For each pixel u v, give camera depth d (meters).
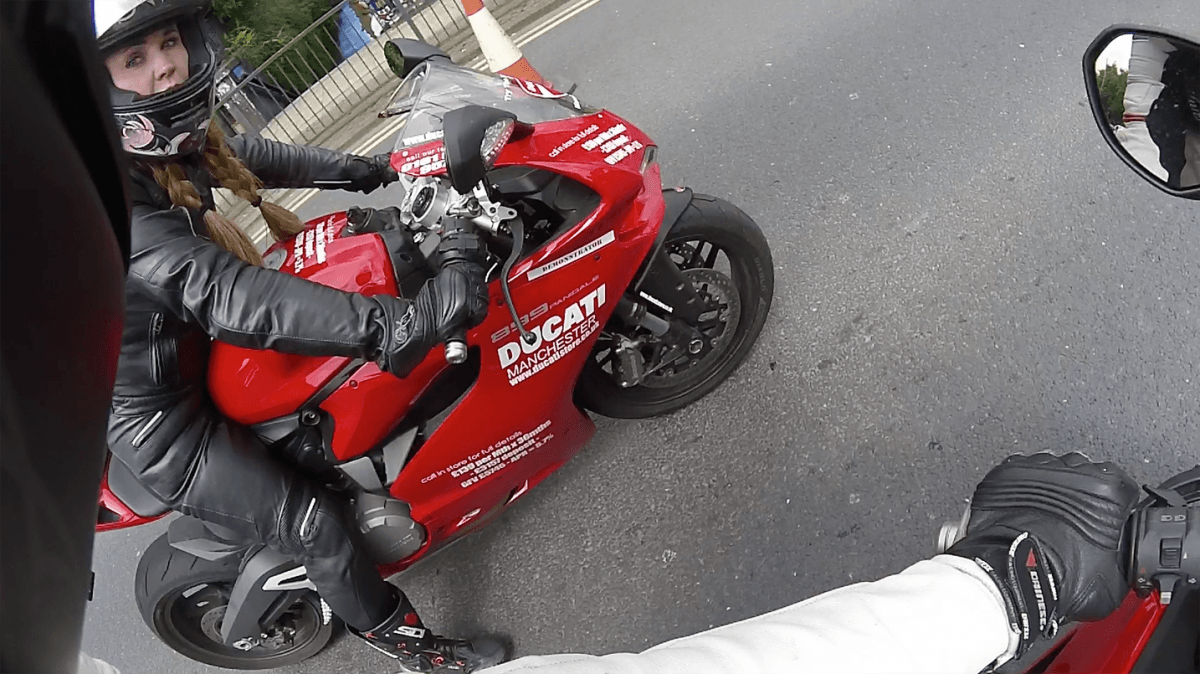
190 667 2.71
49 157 0.32
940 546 1.87
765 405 2.54
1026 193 2.71
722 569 2.31
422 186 1.70
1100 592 1.56
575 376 2.12
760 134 3.42
